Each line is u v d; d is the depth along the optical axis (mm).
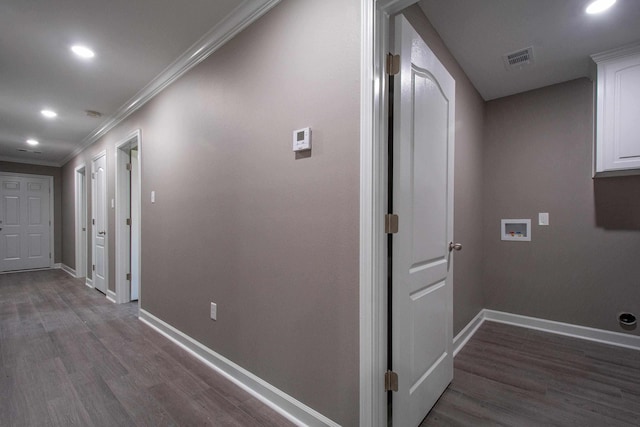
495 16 1948
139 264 3236
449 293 1911
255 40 1854
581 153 2703
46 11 1891
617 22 1984
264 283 1771
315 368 1500
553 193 2838
